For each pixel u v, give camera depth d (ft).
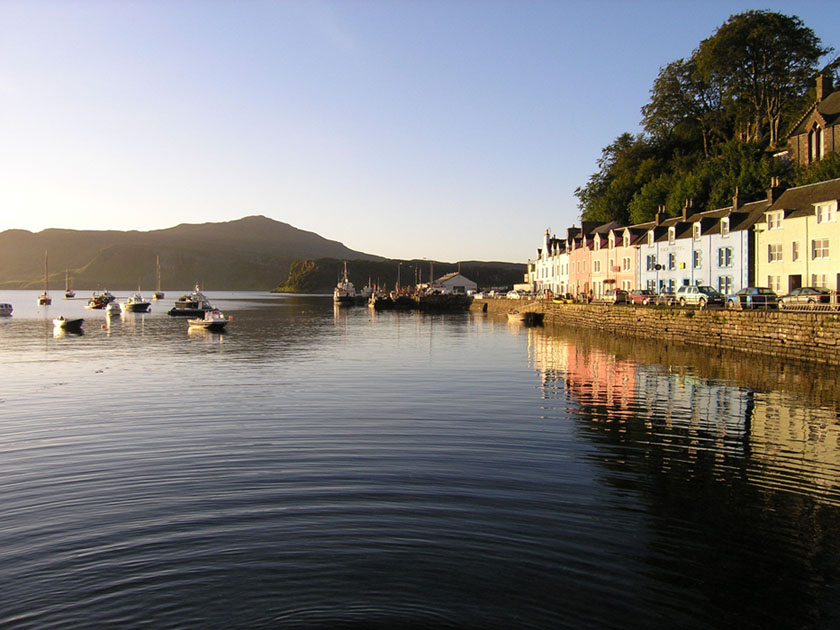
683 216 232.32
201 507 45.14
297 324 282.15
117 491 48.80
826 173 186.60
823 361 111.55
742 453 58.75
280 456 58.03
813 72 272.31
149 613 31.86
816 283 155.12
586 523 42.24
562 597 33.17
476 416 74.95
